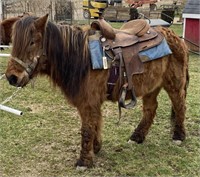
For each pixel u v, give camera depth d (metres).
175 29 14.45
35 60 2.89
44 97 5.79
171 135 4.18
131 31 3.50
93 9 17.44
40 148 3.81
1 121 4.61
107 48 3.16
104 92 3.21
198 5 10.47
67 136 4.15
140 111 5.11
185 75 3.92
